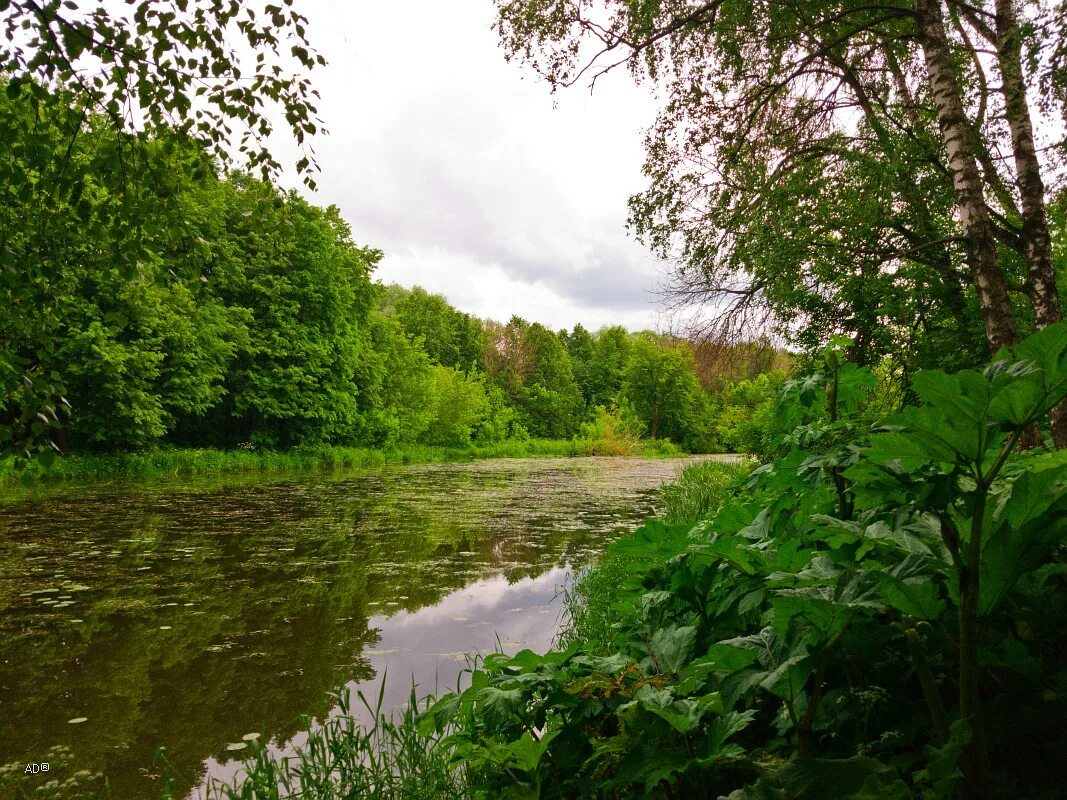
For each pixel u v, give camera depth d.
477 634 5.08
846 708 1.50
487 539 9.18
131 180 3.79
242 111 3.82
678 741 1.46
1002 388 1.02
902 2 7.77
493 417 46.16
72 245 4.05
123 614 5.50
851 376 2.29
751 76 8.16
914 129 7.78
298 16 3.49
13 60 3.12
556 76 7.75
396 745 2.99
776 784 1.25
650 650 1.85
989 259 5.91
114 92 3.53
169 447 20.38
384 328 31.86
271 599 6.01
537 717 1.72
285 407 23.39
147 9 3.38
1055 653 1.43
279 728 3.54
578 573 6.89
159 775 3.07
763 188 8.12
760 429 9.34
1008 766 1.31
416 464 28.17
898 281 8.59
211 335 19.89
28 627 5.14
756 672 1.46
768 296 8.20
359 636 5.03
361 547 8.43
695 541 2.19
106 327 16.25
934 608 1.29
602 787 1.46
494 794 1.68
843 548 1.67
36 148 3.45
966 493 1.19
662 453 46.75
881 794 1.09
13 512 10.23
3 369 3.36
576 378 65.19
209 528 9.45
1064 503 1.13
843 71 8.09
